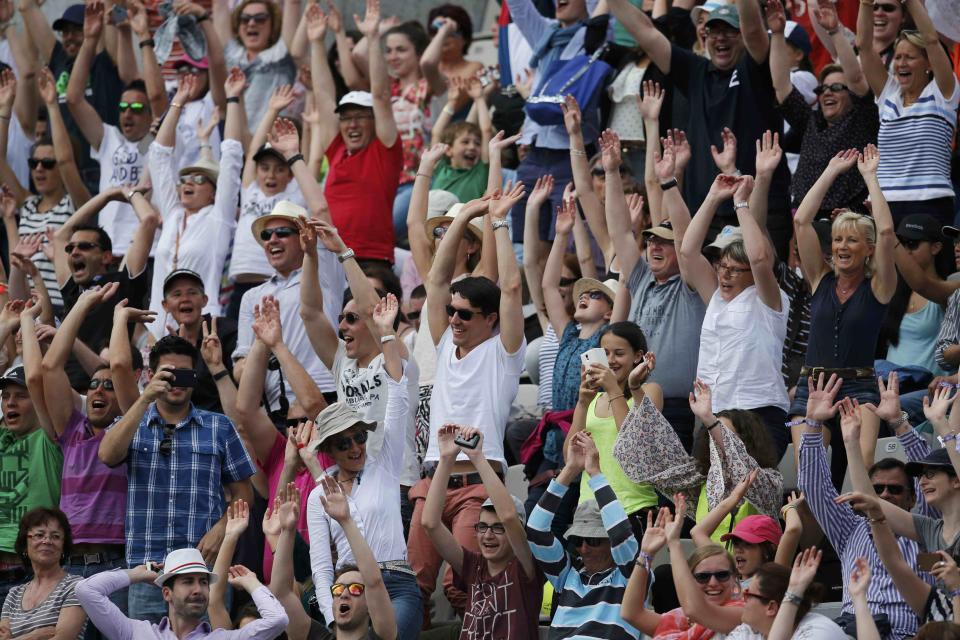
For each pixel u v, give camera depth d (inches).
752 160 1473.9
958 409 1180.5
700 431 1240.2
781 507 1201.4
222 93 1940.2
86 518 1346.0
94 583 1188.5
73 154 1932.8
